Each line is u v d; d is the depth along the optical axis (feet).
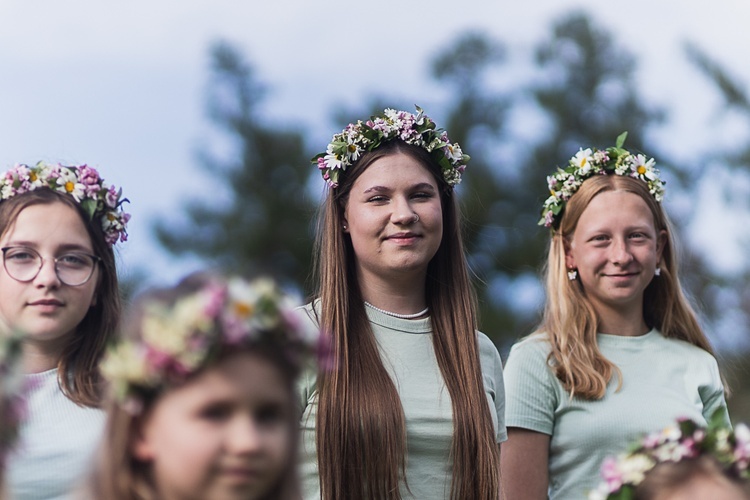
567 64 95.25
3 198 18.99
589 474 21.49
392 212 20.12
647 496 13.57
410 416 19.31
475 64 95.61
